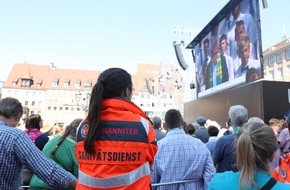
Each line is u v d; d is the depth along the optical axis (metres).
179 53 18.14
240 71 10.93
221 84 12.64
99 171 1.82
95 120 1.88
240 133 1.66
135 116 1.92
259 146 1.55
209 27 13.70
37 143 4.59
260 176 1.54
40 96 66.25
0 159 2.04
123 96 2.06
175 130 3.45
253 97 8.42
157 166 3.35
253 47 9.97
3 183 2.06
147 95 64.50
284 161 2.42
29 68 68.81
